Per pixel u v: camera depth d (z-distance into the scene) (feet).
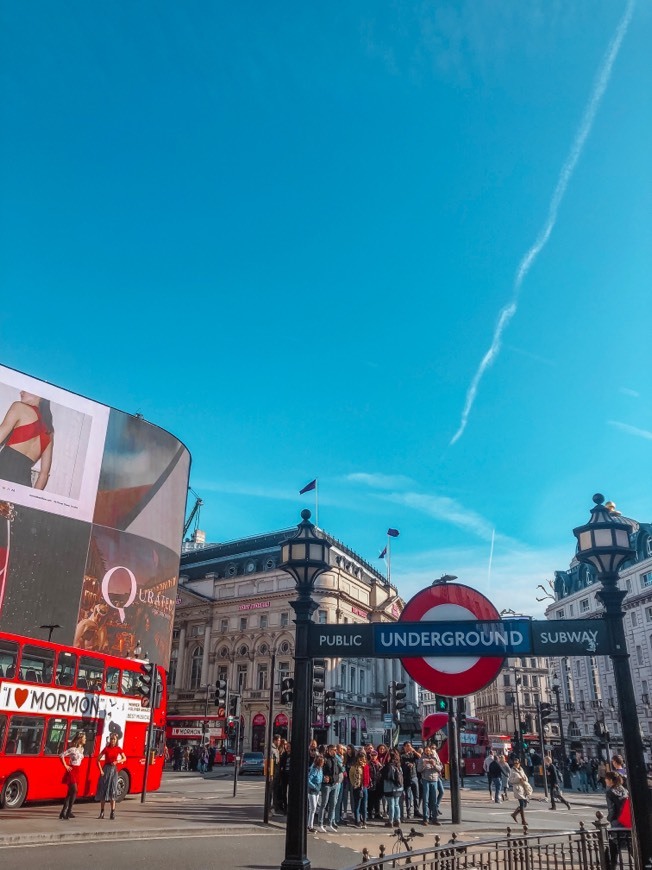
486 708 355.56
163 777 117.91
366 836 48.34
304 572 27.96
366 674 244.42
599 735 130.52
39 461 127.75
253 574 237.66
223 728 171.53
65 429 133.18
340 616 228.43
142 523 143.33
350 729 222.89
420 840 46.65
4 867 34.06
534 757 111.04
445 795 93.09
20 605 119.96
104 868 34.71
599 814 28.73
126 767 67.87
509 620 24.23
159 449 150.30
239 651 229.45
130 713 69.46
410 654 24.77
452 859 22.86
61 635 124.77
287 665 217.56
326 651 26.40
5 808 53.72
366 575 261.85
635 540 236.22
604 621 23.82
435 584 25.36
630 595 230.68
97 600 131.85
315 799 50.70
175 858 38.27
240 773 135.13
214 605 240.12
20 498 123.54
